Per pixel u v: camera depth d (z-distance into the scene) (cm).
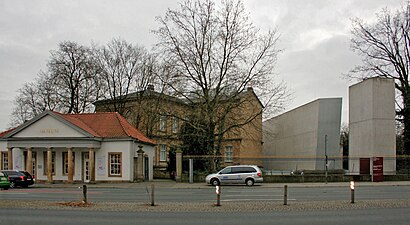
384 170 3853
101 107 5525
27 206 1733
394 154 3884
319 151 4616
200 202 1922
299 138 5294
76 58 5047
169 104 4269
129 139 3697
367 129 3988
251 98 3925
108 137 3731
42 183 3688
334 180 3691
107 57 5272
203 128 3844
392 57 4462
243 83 3844
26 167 3841
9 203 1844
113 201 1992
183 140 4278
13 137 3703
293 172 4059
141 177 3812
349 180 3694
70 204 1780
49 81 5053
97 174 3722
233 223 1277
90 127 3881
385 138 3888
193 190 2853
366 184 3381
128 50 5319
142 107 5016
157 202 1930
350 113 4347
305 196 2261
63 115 3884
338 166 4522
